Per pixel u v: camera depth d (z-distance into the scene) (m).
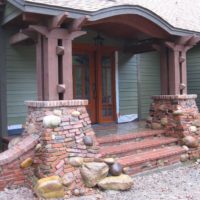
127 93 9.75
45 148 4.73
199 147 7.27
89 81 8.84
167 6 10.18
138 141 6.83
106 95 9.24
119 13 6.00
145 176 5.83
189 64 10.72
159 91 10.80
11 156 4.74
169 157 6.47
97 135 6.75
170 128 7.38
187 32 7.44
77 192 4.64
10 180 4.78
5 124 6.84
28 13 5.00
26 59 7.35
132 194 4.79
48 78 5.18
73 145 4.95
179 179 5.67
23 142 5.04
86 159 5.02
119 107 9.49
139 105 10.06
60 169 4.72
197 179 5.68
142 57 10.23
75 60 8.50
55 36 5.24
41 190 4.37
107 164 5.06
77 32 5.49
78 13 5.38
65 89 5.31
